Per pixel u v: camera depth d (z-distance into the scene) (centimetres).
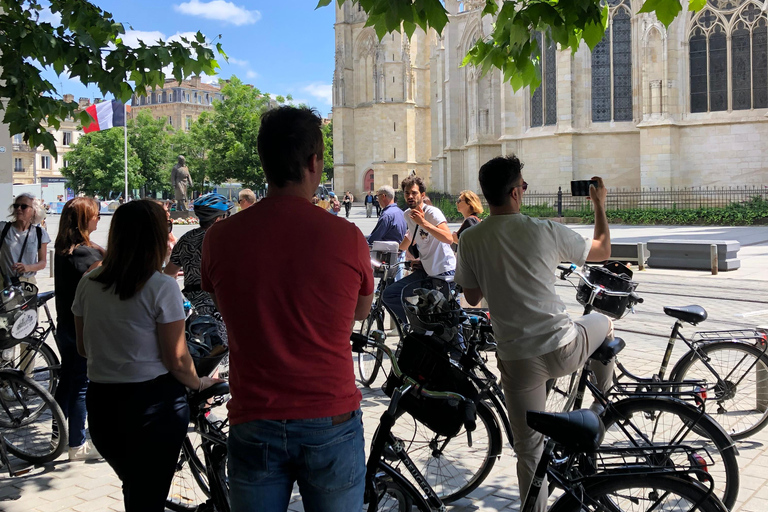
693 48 3759
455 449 516
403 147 7150
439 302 438
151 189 9931
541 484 347
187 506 516
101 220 5678
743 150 3669
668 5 517
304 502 288
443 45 5634
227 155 6500
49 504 528
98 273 397
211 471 432
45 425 668
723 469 446
